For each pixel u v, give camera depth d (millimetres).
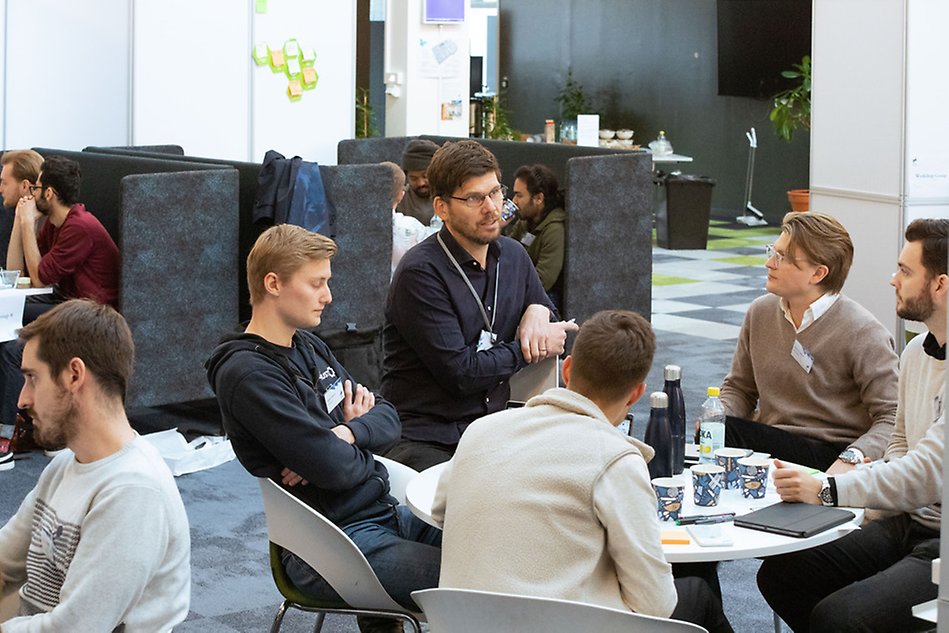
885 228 6898
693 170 15617
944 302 2896
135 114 7691
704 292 10031
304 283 2885
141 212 5578
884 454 3256
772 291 3535
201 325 5871
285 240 2891
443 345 3488
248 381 2812
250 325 2975
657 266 11500
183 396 5836
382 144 8406
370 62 13477
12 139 7406
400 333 3588
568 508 2215
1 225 6676
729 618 3826
